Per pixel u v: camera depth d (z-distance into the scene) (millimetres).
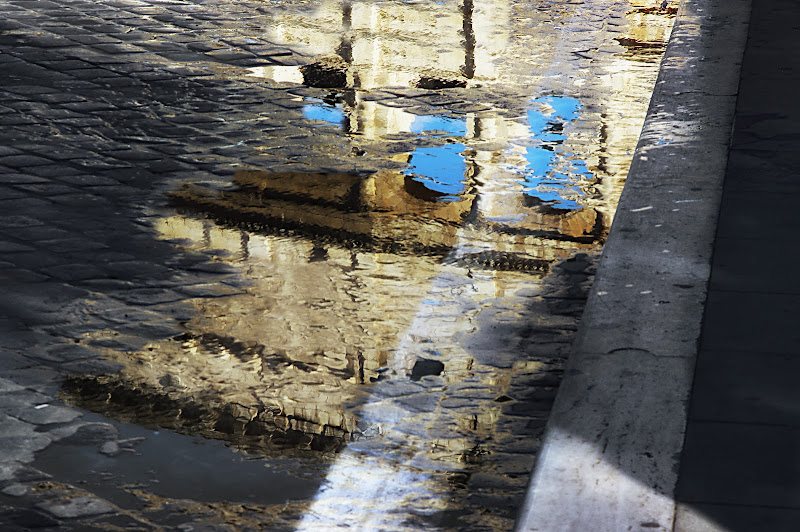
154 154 10234
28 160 9953
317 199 9219
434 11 16844
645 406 4984
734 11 12797
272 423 5844
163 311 7188
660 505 4285
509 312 7199
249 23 15750
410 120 11445
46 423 5816
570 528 4188
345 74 13211
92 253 8062
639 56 14117
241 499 5148
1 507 5059
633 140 10852
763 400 5000
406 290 7523
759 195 7352
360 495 5191
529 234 8523
